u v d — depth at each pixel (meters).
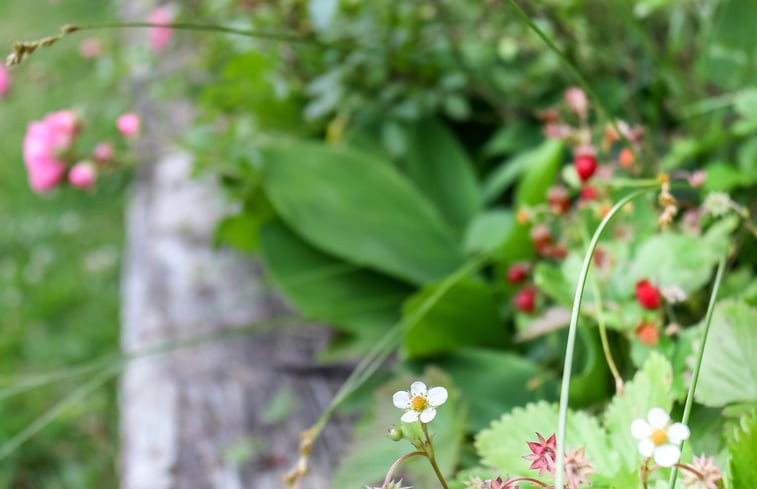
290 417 0.88
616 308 0.73
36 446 1.33
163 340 0.98
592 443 0.65
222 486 0.84
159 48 1.17
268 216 1.02
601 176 0.80
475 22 0.98
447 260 0.93
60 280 1.79
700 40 0.92
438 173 1.02
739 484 0.61
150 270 1.10
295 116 1.09
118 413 1.38
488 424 0.78
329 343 0.92
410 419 0.60
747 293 0.74
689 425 0.67
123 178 2.00
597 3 0.95
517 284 0.85
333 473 0.83
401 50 1.01
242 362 0.95
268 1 1.00
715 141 0.85
